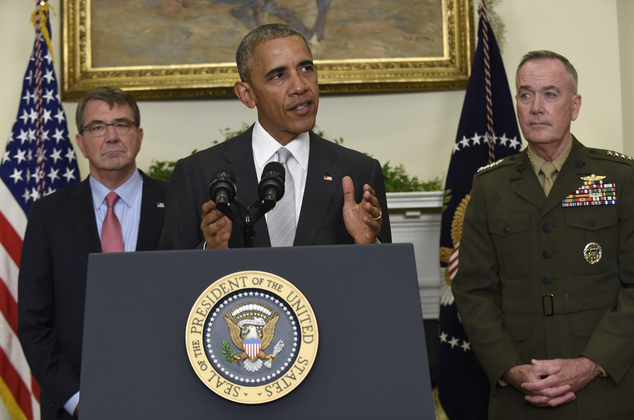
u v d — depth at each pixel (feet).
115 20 13.52
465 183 11.55
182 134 13.64
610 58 13.70
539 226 7.98
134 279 4.12
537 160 8.32
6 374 11.09
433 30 13.61
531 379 7.33
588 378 7.30
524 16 13.78
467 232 8.51
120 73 13.39
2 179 11.71
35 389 11.22
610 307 7.66
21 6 13.69
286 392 3.89
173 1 13.60
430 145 13.67
